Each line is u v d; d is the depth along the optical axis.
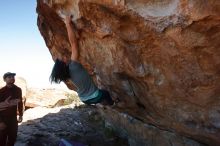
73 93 13.38
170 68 3.53
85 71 3.82
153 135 6.19
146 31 3.29
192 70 3.31
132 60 3.88
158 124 5.59
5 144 6.15
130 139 7.23
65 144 5.58
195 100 3.70
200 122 4.07
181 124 4.52
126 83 4.59
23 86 11.95
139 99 4.82
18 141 7.48
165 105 4.34
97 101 3.85
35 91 12.58
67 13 4.20
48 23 5.42
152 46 3.44
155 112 4.88
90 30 4.01
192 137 4.99
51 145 7.45
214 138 4.23
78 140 7.81
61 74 3.79
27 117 9.79
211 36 2.81
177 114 4.32
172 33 3.03
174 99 4.03
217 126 3.81
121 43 3.79
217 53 2.94
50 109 11.03
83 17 3.87
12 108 6.12
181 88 3.67
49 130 8.42
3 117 6.05
